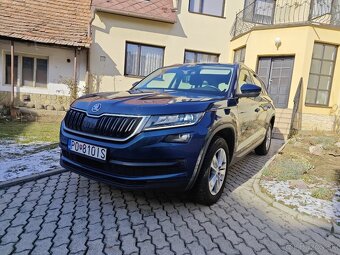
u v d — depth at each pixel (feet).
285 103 36.52
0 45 34.99
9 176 12.10
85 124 9.65
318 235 9.20
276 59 36.88
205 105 9.86
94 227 8.64
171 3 42.24
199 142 9.18
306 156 20.03
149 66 40.88
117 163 8.70
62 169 13.37
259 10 43.78
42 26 34.96
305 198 11.89
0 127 25.73
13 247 7.38
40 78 37.40
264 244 8.42
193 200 10.64
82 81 38.24
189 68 14.62
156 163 8.65
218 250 7.92
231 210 10.57
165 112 8.90
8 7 35.83
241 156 13.83
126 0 39.34
